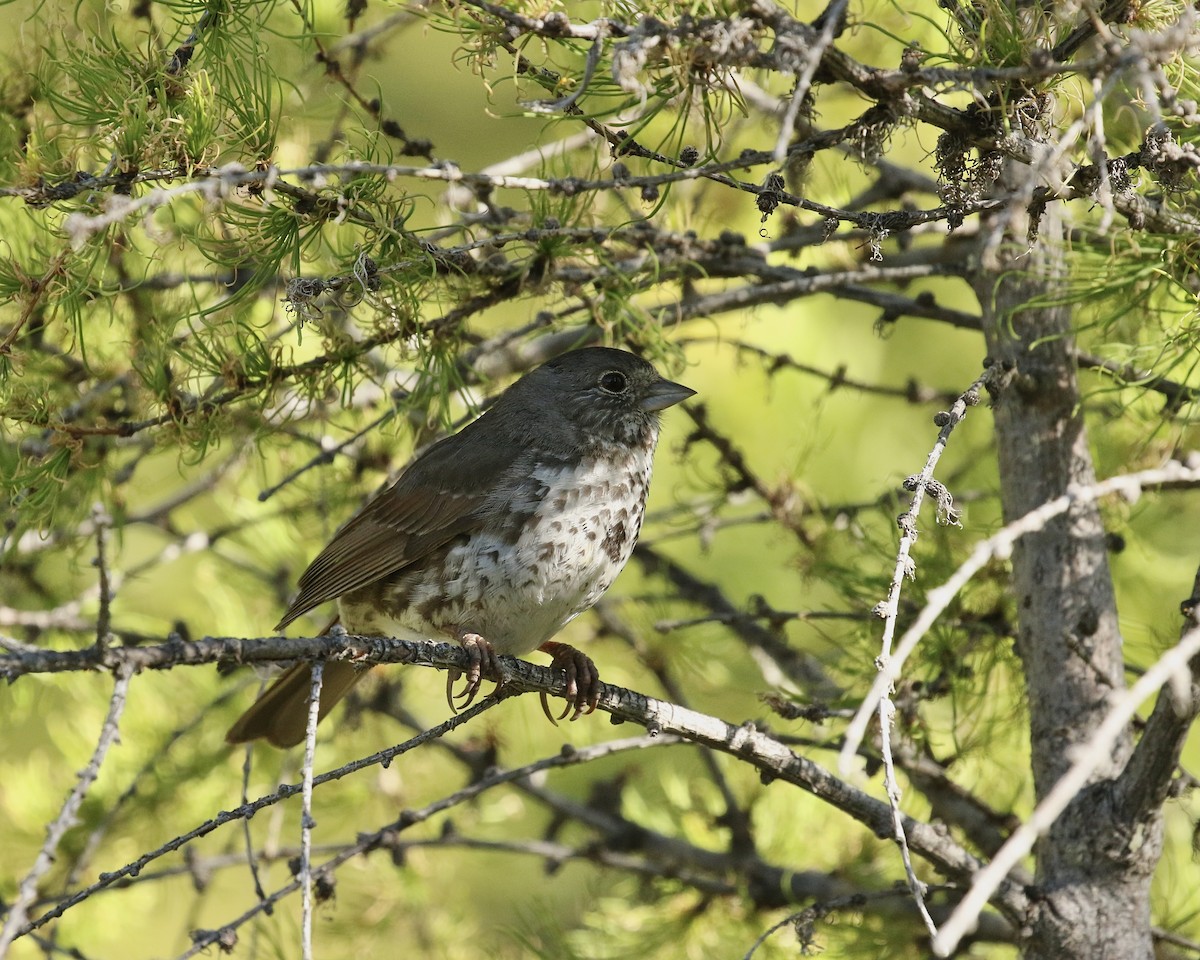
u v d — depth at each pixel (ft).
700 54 20.90
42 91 26.78
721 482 38.01
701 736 26.09
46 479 27.73
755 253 31.68
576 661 29.86
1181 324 26.35
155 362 28.48
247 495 40.52
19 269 25.40
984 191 22.67
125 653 18.40
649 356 32.07
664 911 36.83
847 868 35.91
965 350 46.98
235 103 24.76
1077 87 24.80
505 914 48.11
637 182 22.86
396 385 30.76
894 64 35.86
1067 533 29.37
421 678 42.93
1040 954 27.07
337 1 34.55
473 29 23.12
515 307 41.88
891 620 19.57
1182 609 22.89
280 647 20.40
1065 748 28.53
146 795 38.65
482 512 31.58
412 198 26.45
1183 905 33.71
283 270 29.91
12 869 38.68
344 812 41.52
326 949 42.14
